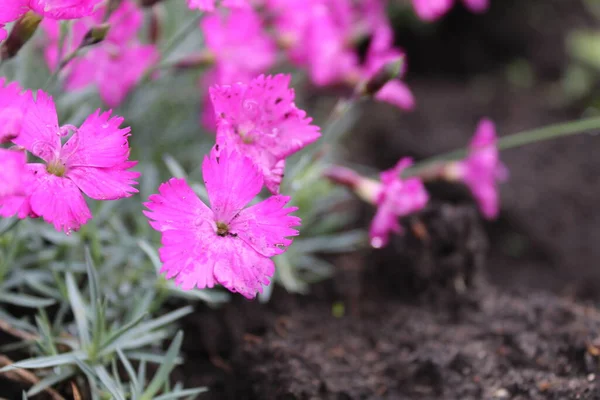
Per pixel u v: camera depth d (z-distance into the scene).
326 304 0.47
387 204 0.44
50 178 0.36
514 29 0.81
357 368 0.43
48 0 0.36
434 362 0.42
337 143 0.63
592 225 0.59
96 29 0.40
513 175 0.63
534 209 0.59
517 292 0.47
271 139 0.38
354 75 0.51
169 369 0.39
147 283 0.43
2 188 0.35
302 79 0.57
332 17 0.53
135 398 0.39
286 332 0.44
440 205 0.47
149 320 0.42
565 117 0.73
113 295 0.43
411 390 0.42
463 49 0.82
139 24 0.45
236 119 0.37
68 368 0.40
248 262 0.37
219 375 0.43
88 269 0.39
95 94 0.48
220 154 0.37
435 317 0.46
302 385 0.41
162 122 0.54
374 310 0.46
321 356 0.43
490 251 0.58
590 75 0.78
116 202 0.45
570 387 0.41
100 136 0.37
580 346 0.42
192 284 0.36
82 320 0.40
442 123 0.70
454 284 0.47
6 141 0.36
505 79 0.80
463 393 0.42
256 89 0.37
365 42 0.70
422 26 0.80
